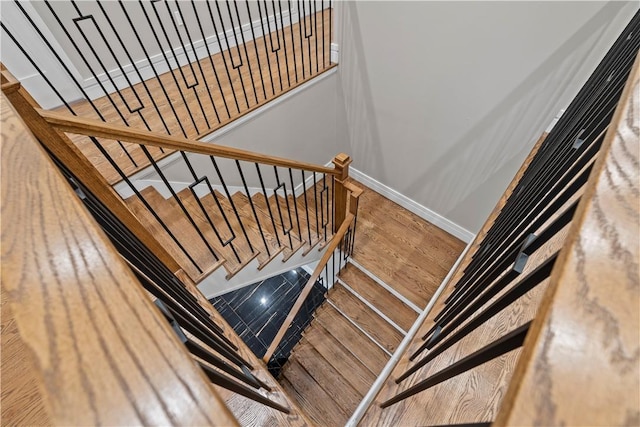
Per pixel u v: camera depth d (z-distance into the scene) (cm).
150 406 31
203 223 212
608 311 28
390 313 271
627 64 87
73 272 37
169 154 221
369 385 243
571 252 32
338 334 269
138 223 129
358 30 279
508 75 221
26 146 47
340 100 343
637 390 24
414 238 330
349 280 293
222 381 66
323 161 393
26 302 35
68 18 236
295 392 244
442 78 255
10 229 39
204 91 283
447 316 97
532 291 93
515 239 84
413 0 234
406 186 350
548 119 220
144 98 273
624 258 30
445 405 89
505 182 270
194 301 128
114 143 222
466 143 274
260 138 293
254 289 398
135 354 33
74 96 262
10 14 211
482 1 205
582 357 26
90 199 87
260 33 363
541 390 26
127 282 36
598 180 35
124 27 267
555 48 194
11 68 226
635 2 161
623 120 40
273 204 321
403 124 308
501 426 25
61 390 31
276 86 291
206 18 314
